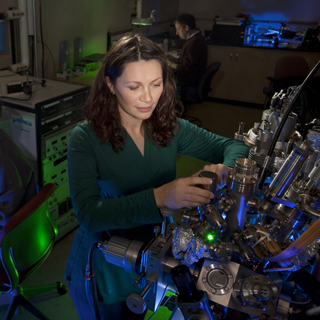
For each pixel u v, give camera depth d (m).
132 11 4.75
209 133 1.25
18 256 1.58
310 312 0.60
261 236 0.70
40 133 2.11
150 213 0.83
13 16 2.55
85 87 2.45
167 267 0.76
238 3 6.00
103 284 1.14
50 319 1.89
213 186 0.74
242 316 0.67
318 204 0.65
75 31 3.63
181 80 4.29
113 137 1.02
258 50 5.33
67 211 2.57
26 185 1.72
